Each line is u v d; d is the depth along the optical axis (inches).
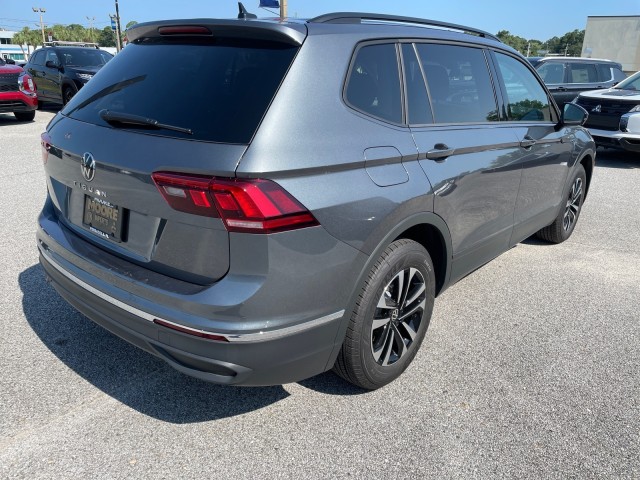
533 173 158.6
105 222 99.4
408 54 114.6
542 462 95.1
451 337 136.6
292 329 87.7
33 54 607.8
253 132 83.4
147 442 97.2
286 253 84.2
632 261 191.8
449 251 123.3
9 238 191.3
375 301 101.3
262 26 92.4
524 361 126.4
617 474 93.0
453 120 124.3
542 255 196.5
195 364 87.2
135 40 114.6
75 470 90.0
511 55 155.3
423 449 97.5
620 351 131.8
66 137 104.3
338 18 105.7
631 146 358.3
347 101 97.1
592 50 1472.7
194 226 84.3
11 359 119.7
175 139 86.5
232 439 98.9
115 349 125.4
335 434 100.9
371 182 96.3
